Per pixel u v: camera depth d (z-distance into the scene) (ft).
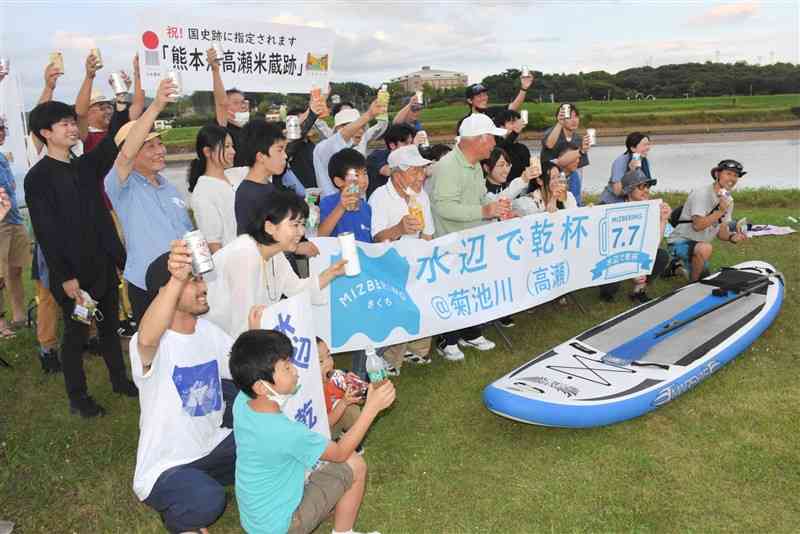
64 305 18.43
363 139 29.07
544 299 23.67
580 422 17.13
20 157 27.96
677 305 23.58
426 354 22.57
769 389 19.69
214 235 17.71
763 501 14.58
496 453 17.07
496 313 22.34
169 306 11.28
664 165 93.15
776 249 33.40
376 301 19.69
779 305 23.50
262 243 14.46
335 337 19.27
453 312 21.33
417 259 20.31
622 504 14.73
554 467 16.33
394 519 14.62
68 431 18.62
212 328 13.57
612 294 27.81
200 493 12.19
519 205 24.34
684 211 27.96
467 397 20.15
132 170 17.65
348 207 18.70
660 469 15.97
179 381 12.58
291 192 14.49
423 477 16.14
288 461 11.19
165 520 12.67
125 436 18.38
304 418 13.57
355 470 12.76
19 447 17.70
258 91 26.02
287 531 11.56
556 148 28.48
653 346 20.47
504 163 23.72
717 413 18.43
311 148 27.45
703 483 15.34
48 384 21.93
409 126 24.89
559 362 19.69
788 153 102.47
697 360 19.49
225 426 14.25
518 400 17.26
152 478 12.51
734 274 25.54
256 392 10.82
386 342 20.07
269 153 16.53
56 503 15.47
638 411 17.75
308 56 26.89
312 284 16.87
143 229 17.70
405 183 20.17
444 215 22.00
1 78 22.68
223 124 24.30
